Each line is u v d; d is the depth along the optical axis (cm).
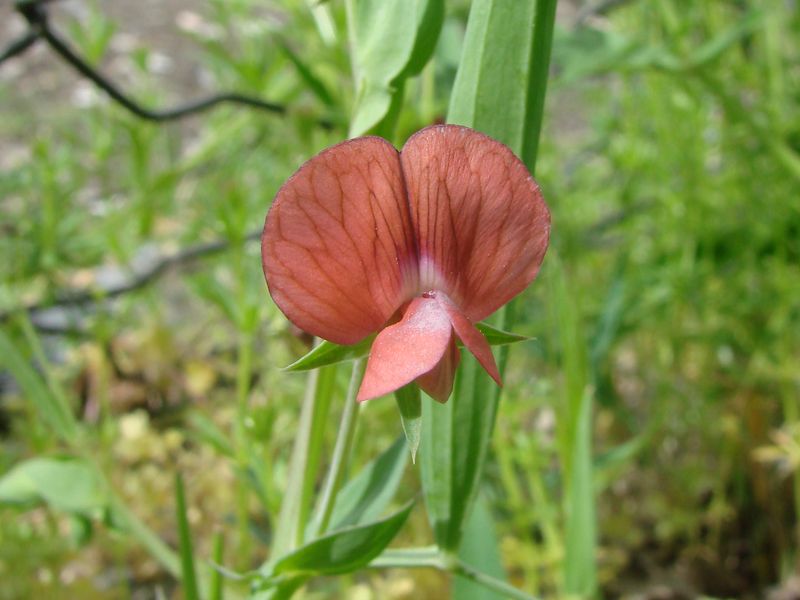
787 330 15
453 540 8
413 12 7
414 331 5
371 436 13
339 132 13
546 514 12
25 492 10
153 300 16
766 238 16
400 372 5
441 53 14
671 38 15
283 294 5
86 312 16
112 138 16
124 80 25
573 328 10
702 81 15
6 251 15
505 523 13
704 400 15
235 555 13
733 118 15
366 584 13
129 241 16
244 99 14
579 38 15
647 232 17
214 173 17
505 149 5
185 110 14
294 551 7
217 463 14
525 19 6
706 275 16
